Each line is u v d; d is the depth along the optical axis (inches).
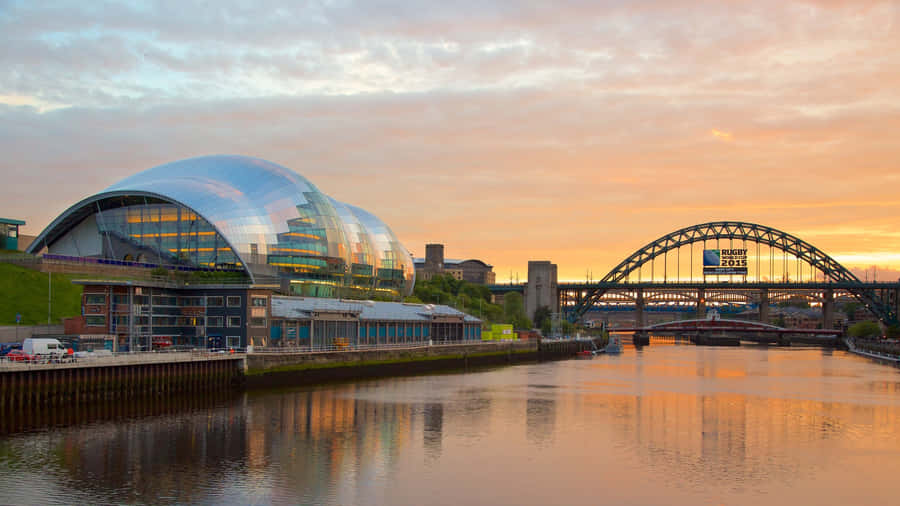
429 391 4788.4
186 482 2518.5
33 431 3139.8
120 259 6515.8
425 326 7190.0
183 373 4175.7
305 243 6865.2
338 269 7234.3
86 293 4495.6
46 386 3454.7
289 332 5354.3
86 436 3090.6
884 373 6845.5
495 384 5359.3
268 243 6565.0
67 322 4480.8
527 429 3491.6
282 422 3496.6
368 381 5364.2
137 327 4571.9
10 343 4158.5
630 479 2664.9
